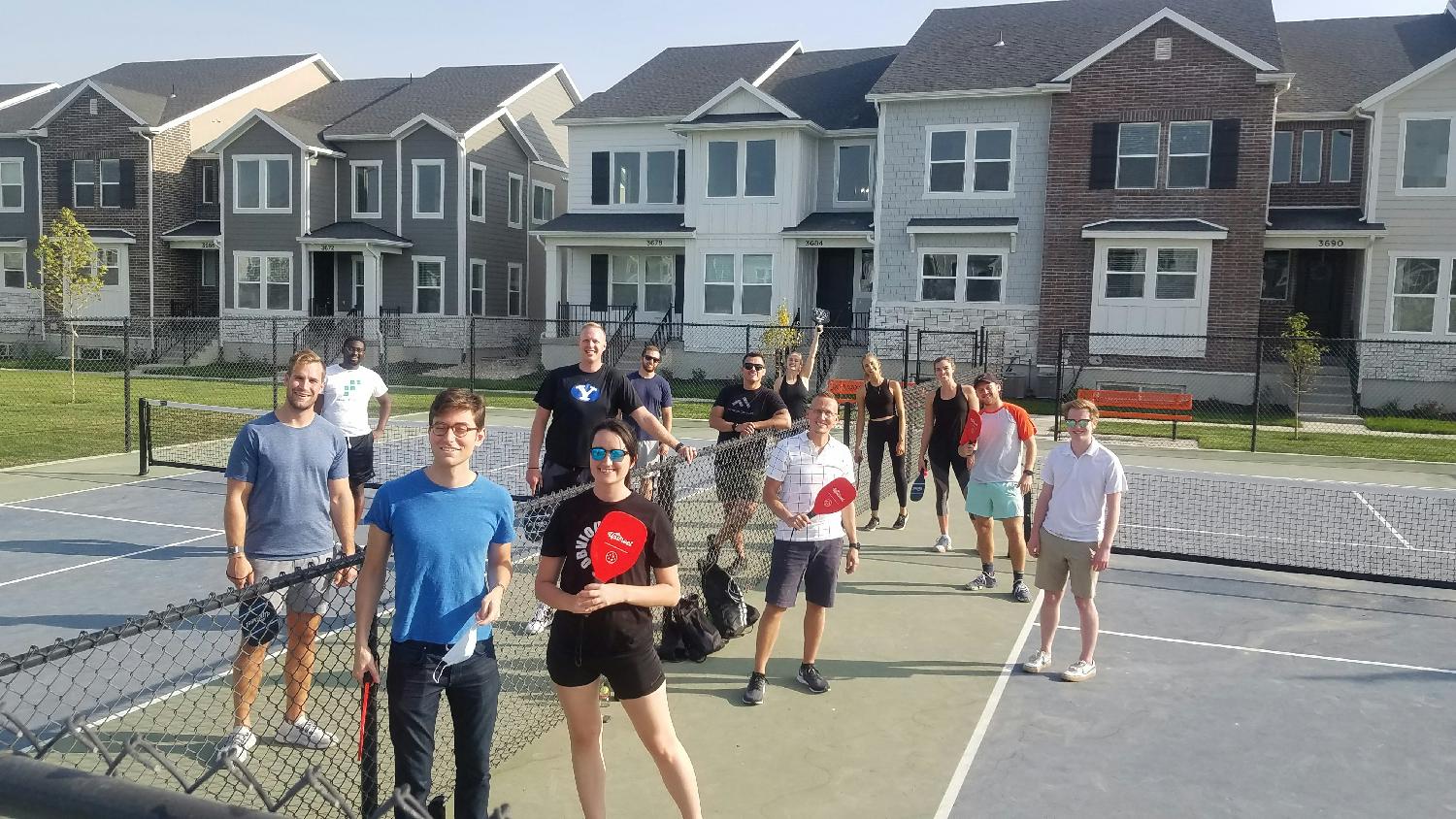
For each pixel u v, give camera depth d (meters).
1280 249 25.92
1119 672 6.77
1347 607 8.38
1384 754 5.54
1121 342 24.55
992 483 8.41
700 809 4.59
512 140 35.59
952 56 26.88
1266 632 7.70
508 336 34.41
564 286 31.69
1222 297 23.75
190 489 13.00
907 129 26.28
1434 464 16.56
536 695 5.98
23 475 13.93
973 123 25.70
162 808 1.36
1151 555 9.11
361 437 9.07
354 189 33.81
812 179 28.92
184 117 35.12
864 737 5.68
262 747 5.12
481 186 34.00
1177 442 18.91
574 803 4.83
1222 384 23.73
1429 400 23.31
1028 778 5.18
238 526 4.98
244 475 5.03
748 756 5.40
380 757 5.07
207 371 31.03
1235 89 23.31
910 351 26.31
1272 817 4.80
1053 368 24.91
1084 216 24.61
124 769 4.79
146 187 34.59
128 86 38.72
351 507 5.46
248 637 4.85
